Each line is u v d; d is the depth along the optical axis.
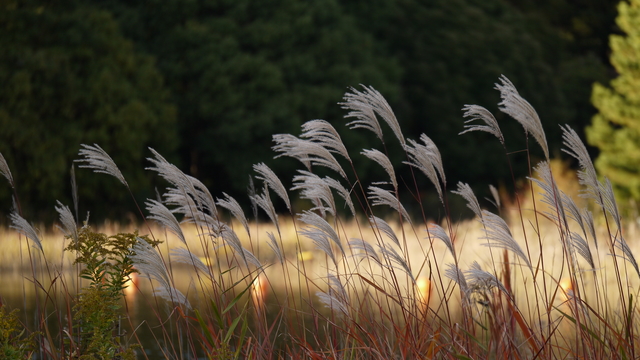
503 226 3.51
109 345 3.51
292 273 10.88
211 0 29.08
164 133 26.81
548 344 3.71
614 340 3.94
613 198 3.47
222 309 3.94
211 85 28.05
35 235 3.83
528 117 3.32
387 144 30.27
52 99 24.22
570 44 37.38
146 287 9.55
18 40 24.27
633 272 7.89
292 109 28.31
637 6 19.30
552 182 3.46
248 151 28.52
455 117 32.28
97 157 3.58
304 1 30.75
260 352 3.88
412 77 32.72
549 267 8.41
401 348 3.69
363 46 30.94
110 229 16.55
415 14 32.81
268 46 29.45
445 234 3.62
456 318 4.84
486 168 32.81
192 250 13.05
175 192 3.83
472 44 32.34
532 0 37.66
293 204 28.58
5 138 22.81
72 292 7.51
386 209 27.03
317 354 3.71
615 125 21.97
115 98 25.39
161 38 28.92
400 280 8.36
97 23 25.59
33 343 3.54
